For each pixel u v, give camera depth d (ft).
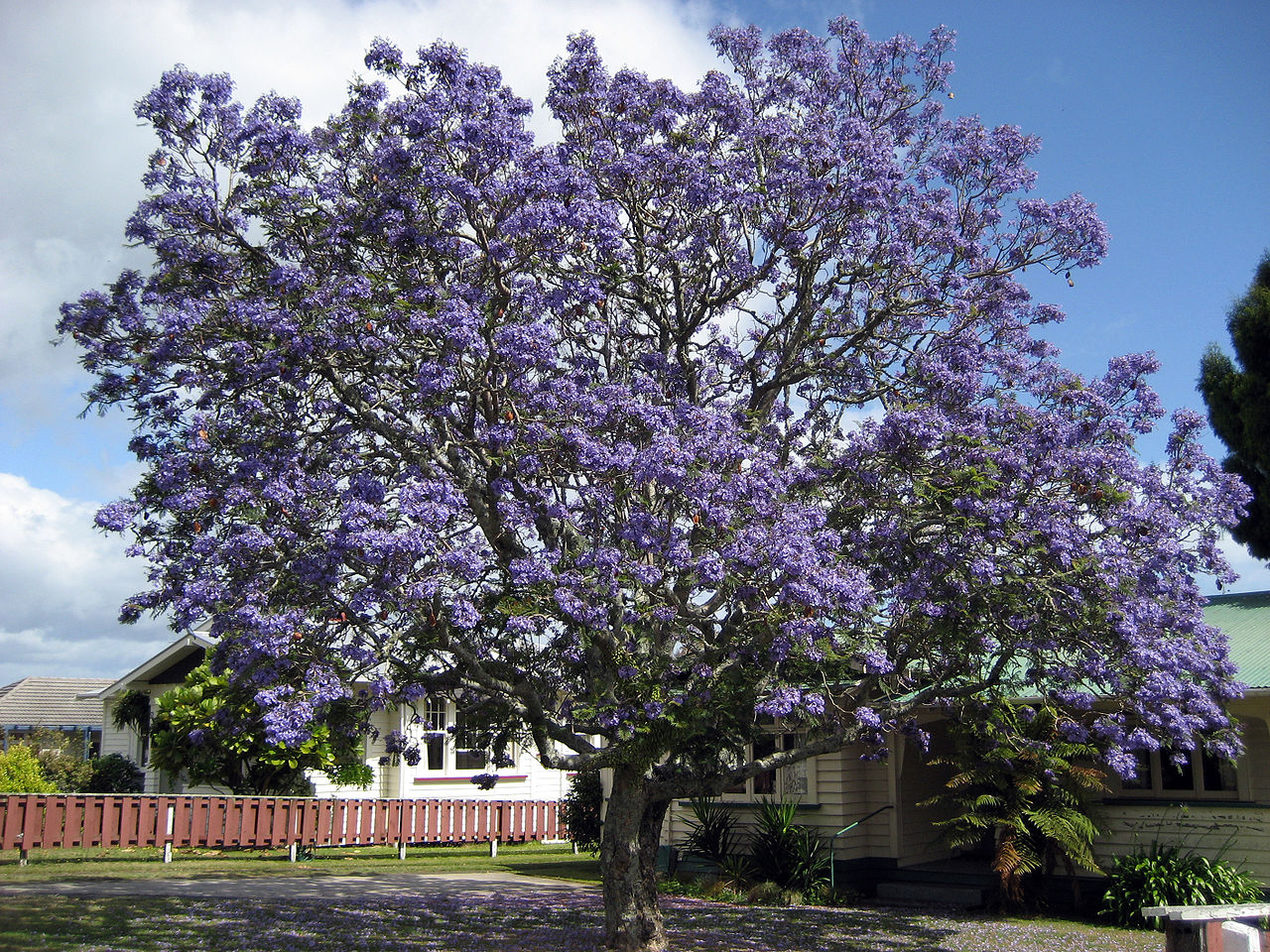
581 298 38.55
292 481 34.01
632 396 38.52
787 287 44.98
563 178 36.86
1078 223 43.88
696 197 40.78
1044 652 38.19
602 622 34.88
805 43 46.60
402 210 35.78
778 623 32.55
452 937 40.42
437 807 72.23
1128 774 36.32
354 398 36.19
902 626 36.94
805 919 47.80
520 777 89.71
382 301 34.73
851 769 57.72
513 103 37.11
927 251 44.91
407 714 83.61
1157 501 38.55
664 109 42.09
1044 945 42.06
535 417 36.29
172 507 32.65
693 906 51.67
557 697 39.68
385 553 31.22
